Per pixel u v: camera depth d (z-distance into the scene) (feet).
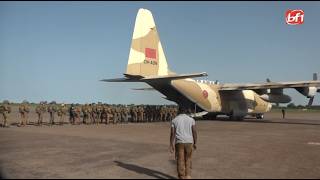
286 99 134.82
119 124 104.22
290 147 53.98
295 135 73.67
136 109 115.24
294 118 172.35
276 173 34.78
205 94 120.57
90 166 37.55
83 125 98.99
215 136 70.23
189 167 31.58
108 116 105.29
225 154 46.57
